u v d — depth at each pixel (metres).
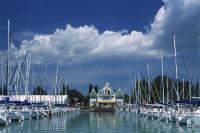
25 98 88.81
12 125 62.62
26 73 91.94
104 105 192.50
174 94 95.25
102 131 55.62
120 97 194.88
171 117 67.31
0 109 60.25
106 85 195.50
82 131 55.66
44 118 90.12
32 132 52.28
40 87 116.88
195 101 55.44
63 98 150.50
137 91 140.25
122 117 105.06
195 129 54.72
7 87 67.38
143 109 99.75
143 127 61.94
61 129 59.09
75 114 132.62
